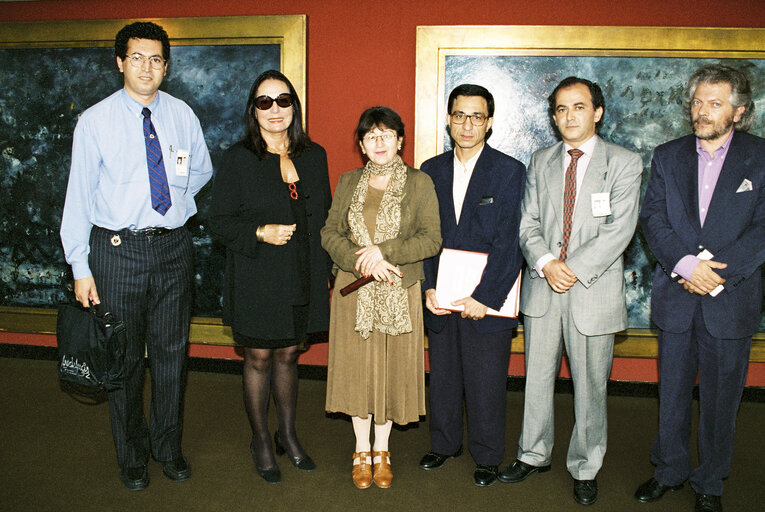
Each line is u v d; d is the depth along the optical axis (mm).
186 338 2834
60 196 4402
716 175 2490
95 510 2574
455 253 2688
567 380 4074
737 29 3703
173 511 2576
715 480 2572
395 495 2732
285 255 2643
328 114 4090
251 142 2693
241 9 4074
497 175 2693
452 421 2969
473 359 2771
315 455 3125
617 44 3785
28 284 4531
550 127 3920
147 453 2912
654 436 3418
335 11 4004
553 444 3012
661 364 2674
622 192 2545
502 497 2723
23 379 4168
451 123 2695
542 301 2688
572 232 2605
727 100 2348
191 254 2818
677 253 2477
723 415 2523
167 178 2650
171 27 4086
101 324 2514
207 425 3492
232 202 2666
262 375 2816
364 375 2684
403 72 4000
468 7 3900
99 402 3781
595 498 2689
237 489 2770
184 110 2789
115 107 2549
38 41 4223
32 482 2805
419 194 2658
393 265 2553
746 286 2453
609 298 2586
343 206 2723
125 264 2572
